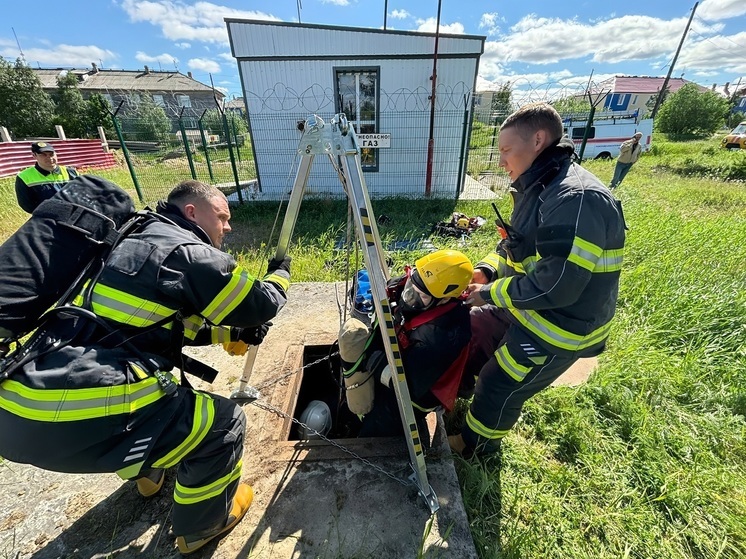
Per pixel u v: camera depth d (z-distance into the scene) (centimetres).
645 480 201
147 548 154
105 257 121
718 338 306
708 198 870
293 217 159
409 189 953
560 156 149
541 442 223
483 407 184
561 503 189
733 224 548
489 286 162
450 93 857
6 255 110
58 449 108
